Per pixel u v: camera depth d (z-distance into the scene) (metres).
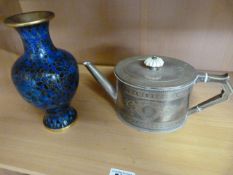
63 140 0.46
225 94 0.44
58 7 0.65
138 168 0.39
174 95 0.40
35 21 0.36
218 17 0.55
